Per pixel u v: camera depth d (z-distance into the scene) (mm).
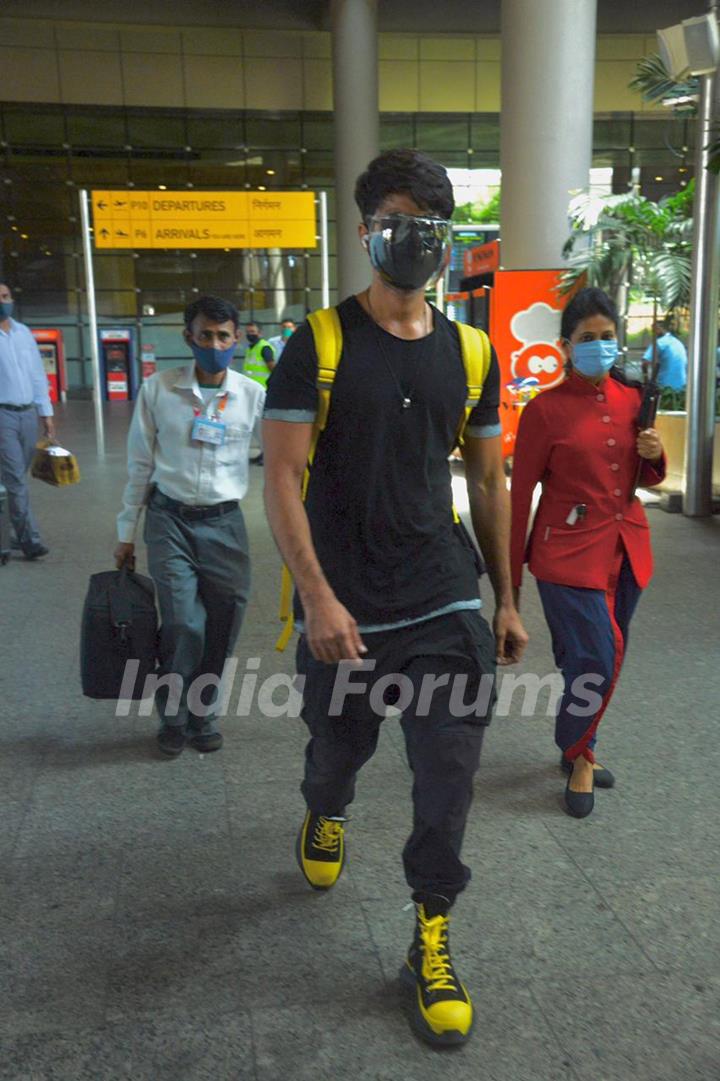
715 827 3205
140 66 25453
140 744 3922
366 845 3105
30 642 5219
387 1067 2170
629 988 2418
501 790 3479
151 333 27359
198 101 25922
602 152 26672
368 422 2152
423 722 2248
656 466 3238
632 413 3217
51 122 25469
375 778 3578
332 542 2252
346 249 22219
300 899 2812
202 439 3514
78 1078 2135
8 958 2549
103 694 3654
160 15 23328
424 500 2254
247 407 3611
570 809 3289
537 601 6004
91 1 22781
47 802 3420
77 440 15531
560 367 10883
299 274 27562
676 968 2494
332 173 26984
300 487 2193
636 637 5211
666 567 6730
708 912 2732
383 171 2102
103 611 3602
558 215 11633
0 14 22688
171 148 26172
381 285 2170
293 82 26156
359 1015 2334
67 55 25047
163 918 2723
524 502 3273
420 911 2344
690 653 4945
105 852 3082
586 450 3164
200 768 3699
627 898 2801
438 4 23562
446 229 2131
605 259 10602
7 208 25844
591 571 3195
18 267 26250
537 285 10758
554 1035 2262
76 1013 2340
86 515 8859
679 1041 2242
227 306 3480
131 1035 2266
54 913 2750
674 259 10320
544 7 11211
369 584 2252
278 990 2422
